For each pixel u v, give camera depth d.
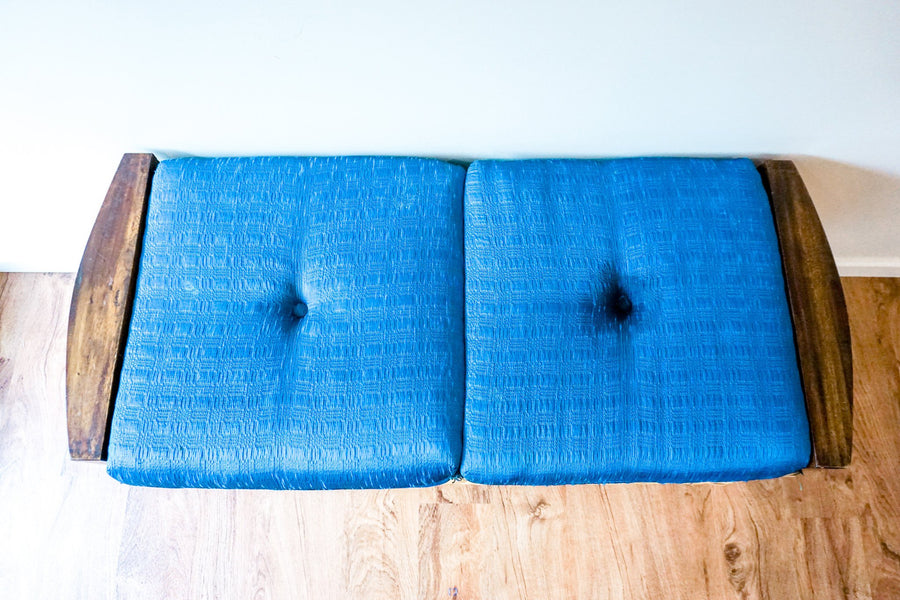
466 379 0.69
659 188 0.75
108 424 0.69
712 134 0.77
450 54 0.63
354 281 0.72
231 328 0.71
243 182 0.76
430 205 0.75
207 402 0.68
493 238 0.73
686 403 0.68
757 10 0.58
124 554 1.06
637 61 0.65
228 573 1.05
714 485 1.08
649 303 0.72
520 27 0.60
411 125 0.75
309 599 1.04
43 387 1.14
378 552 1.06
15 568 1.05
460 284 0.73
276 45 0.62
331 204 0.75
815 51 0.63
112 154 0.80
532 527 1.06
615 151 0.81
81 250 1.12
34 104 0.69
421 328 0.70
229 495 1.08
